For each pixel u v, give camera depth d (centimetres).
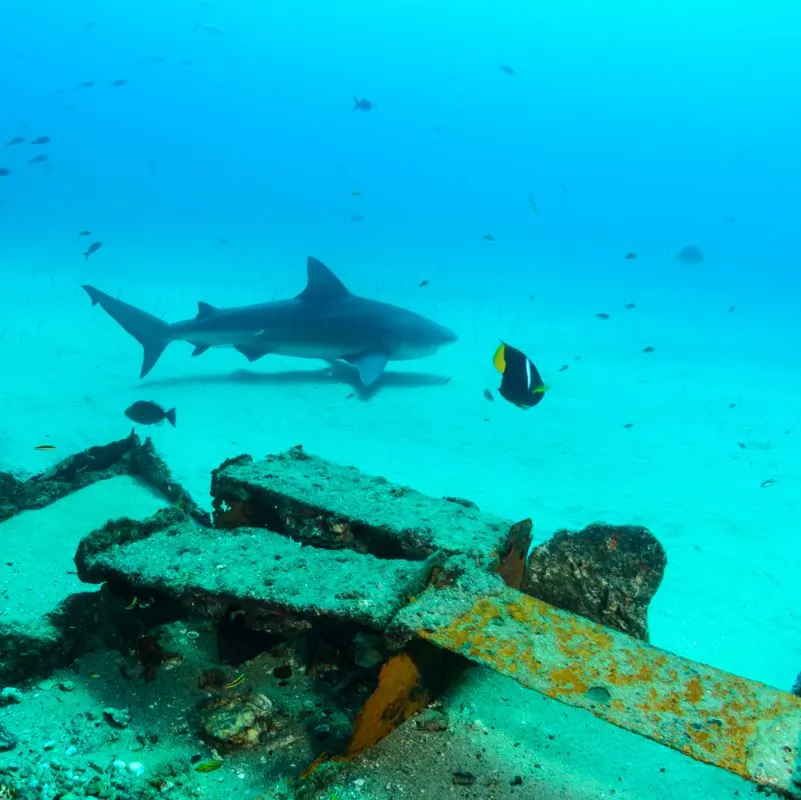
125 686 387
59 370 1181
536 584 479
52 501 618
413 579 358
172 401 1048
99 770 314
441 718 365
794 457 959
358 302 1182
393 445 917
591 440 990
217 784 319
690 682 312
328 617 345
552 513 729
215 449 856
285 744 345
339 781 317
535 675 309
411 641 347
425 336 1209
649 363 1560
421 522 436
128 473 674
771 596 566
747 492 812
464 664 402
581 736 364
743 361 1642
